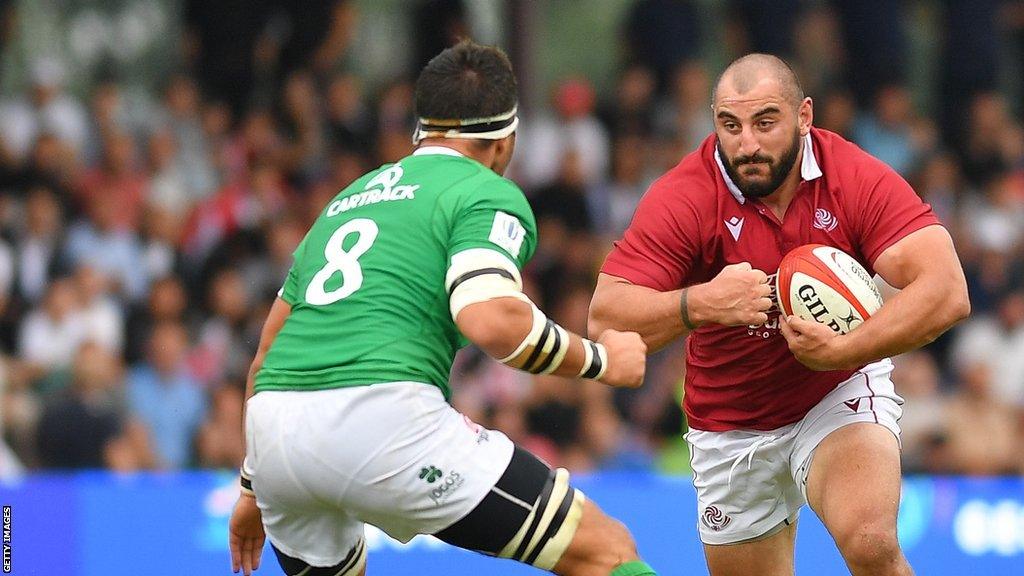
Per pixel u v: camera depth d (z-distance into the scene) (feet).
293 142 135.13
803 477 62.28
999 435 123.24
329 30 138.10
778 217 59.98
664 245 60.13
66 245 122.83
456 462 52.06
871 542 57.36
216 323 120.37
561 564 53.21
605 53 156.35
